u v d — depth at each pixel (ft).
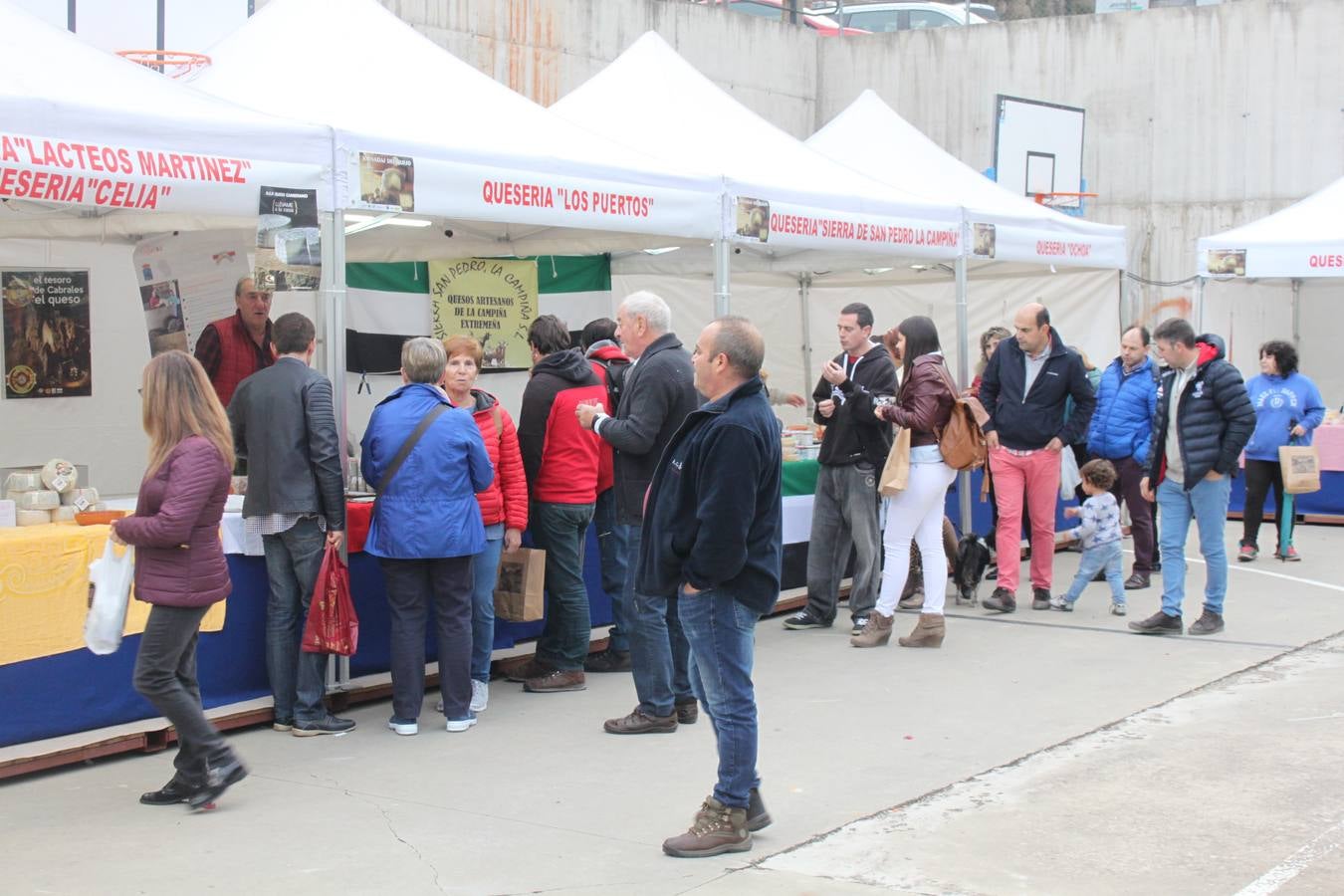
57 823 15.51
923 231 30.01
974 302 42.83
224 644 19.29
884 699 21.34
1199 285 41.91
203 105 18.79
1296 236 40.63
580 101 29.37
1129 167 57.82
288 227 18.66
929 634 25.07
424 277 31.12
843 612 28.94
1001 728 19.63
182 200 17.54
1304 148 54.95
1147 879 13.65
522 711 20.85
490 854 14.51
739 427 13.73
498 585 21.48
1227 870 13.88
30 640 17.01
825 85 63.21
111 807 16.11
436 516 18.89
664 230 24.00
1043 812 15.84
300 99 21.26
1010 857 14.35
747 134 29.37
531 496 21.80
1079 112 55.93
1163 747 18.60
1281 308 53.93
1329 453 42.86
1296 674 22.99
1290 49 54.85
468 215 20.80
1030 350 28.35
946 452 24.53
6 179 15.84
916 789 16.76
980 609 29.01
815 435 31.50
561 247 30.60
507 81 48.73
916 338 24.57
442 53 24.64
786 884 13.62
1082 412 28.50
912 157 35.27
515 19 48.78
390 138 19.79
